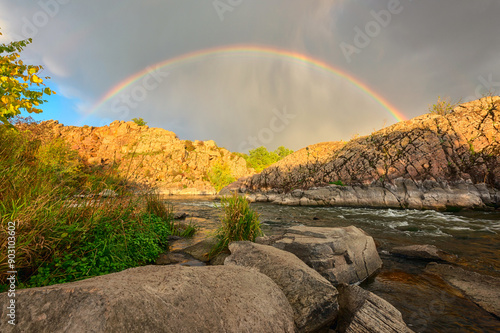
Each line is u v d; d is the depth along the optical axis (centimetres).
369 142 2286
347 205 1856
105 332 121
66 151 492
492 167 1505
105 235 375
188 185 5391
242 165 7806
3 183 295
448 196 1516
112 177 421
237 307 192
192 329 154
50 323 125
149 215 611
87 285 151
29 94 330
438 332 279
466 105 1973
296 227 555
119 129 5562
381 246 657
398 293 377
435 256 534
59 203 326
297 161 2794
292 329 218
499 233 844
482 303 337
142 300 147
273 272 307
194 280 190
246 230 532
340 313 296
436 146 1786
